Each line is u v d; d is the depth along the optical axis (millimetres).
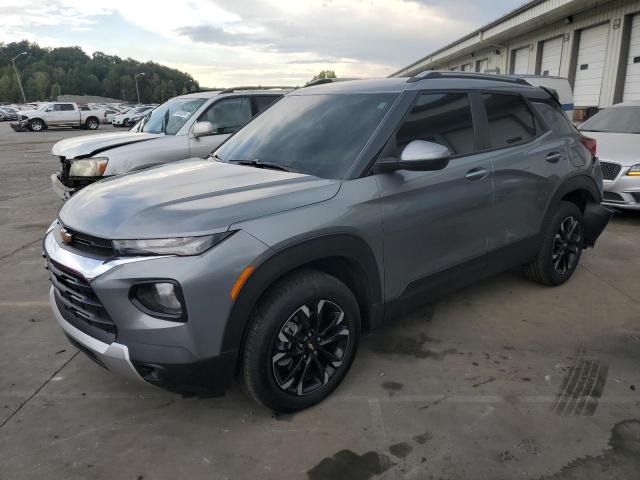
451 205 3381
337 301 2867
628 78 13680
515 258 4059
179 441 2668
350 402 2965
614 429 2701
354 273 3008
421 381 3170
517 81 4289
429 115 3416
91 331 2605
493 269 3906
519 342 3643
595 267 5125
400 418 2814
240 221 2498
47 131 32875
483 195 3594
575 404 2920
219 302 2398
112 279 2383
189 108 7363
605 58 14406
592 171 4586
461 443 2611
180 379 2441
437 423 2770
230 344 2479
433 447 2586
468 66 28203
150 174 3318
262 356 2604
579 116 15273
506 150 3842
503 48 22312
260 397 2688
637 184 6523
